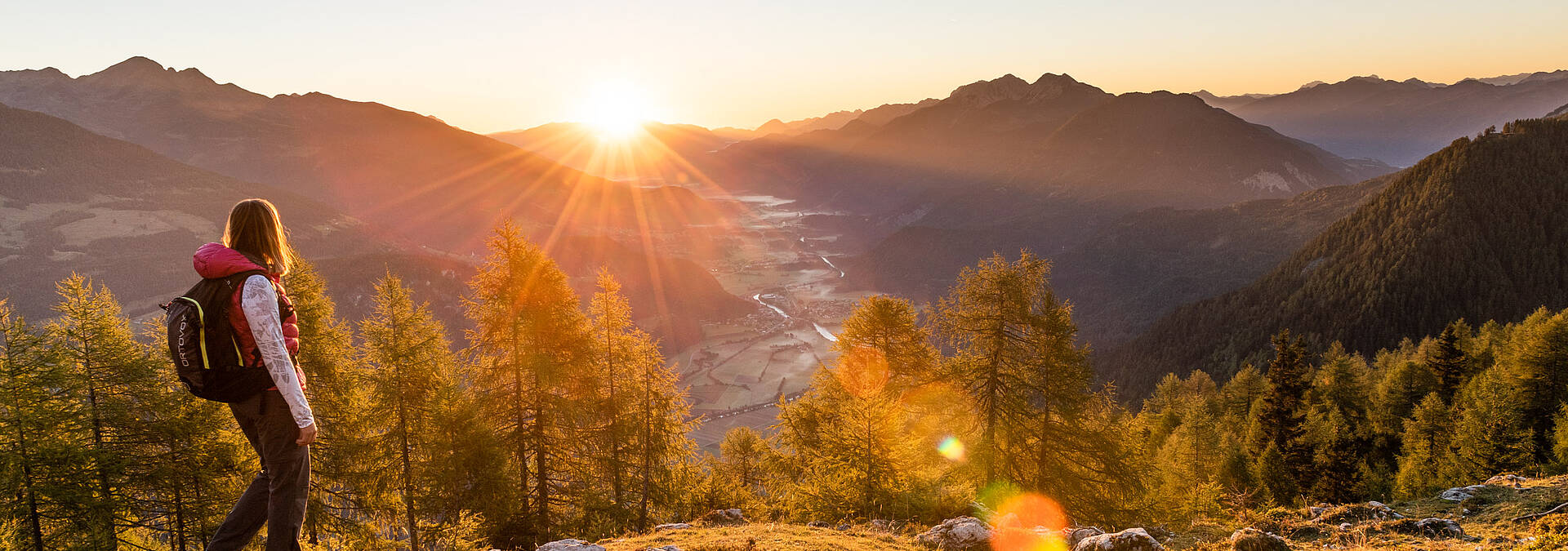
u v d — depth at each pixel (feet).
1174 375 236.43
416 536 68.95
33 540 55.06
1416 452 126.11
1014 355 75.51
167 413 61.26
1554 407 131.85
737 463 126.82
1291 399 141.59
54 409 56.08
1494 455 109.70
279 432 12.00
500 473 69.46
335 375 68.18
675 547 33.63
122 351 60.59
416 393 69.82
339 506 70.28
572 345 74.84
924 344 89.66
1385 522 46.70
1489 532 47.32
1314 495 126.62
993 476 74.28
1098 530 38.83
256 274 11.41
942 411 81.66
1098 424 76.95
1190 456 132.87
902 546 39.42
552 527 75.56
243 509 12.09
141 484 59.52
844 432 62.95
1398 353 305.73
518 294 71.56
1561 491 54.44
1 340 55.57
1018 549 37.27
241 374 11.34
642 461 83.35
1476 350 197.67
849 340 90.22
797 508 61.62
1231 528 50.65
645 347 84.23
